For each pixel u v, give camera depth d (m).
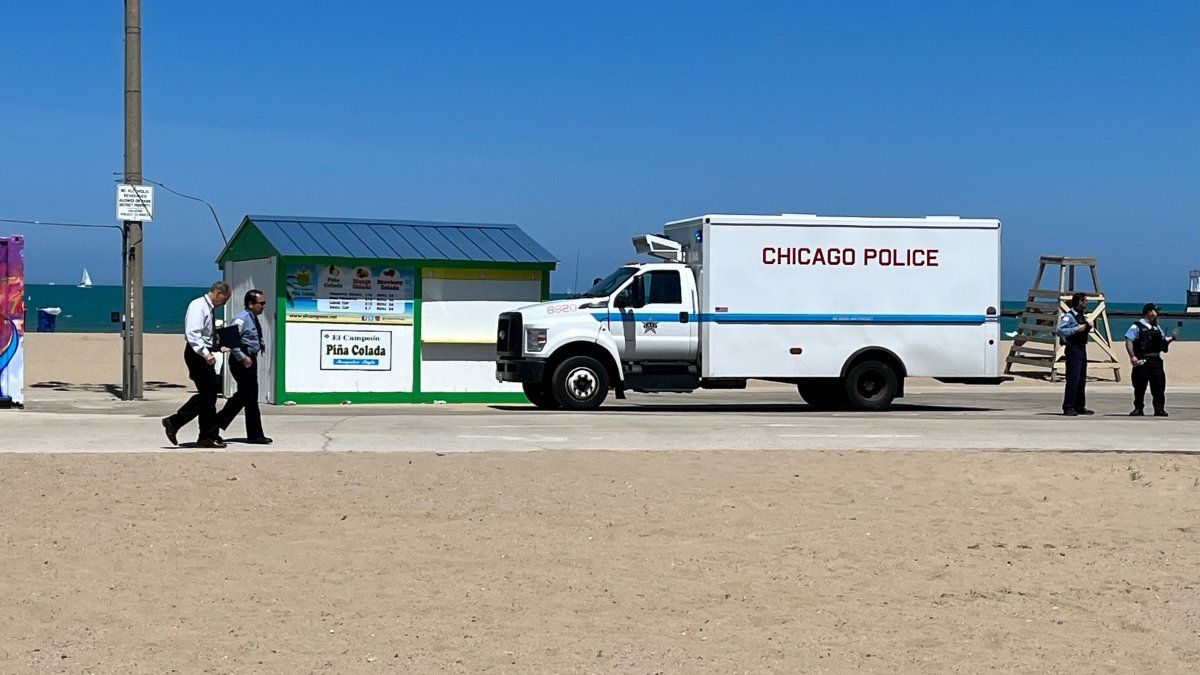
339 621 8.34
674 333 22.69
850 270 23.03
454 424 18.69
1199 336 82.19
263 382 23.95
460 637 8.02
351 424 18.47
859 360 23.11
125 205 24.83
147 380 31.92
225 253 25.95
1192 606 9.11
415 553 10.20
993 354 23.42
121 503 11.54
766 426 19.06
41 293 146.88
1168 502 12.86
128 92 25.17
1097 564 10.34
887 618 8.66
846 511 12.11
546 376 22.55
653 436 17.17
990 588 9.54
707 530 11.23
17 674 7.16
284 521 11.12
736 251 22.67
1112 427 19.61
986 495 12.98
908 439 17.23
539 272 24.53
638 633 8.18
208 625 8.20
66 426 17.98
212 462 13.42
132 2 25.16
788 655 7.76
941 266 23.30
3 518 10.92
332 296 23.48
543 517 11.55
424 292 23.95
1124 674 7.50
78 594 8.84
